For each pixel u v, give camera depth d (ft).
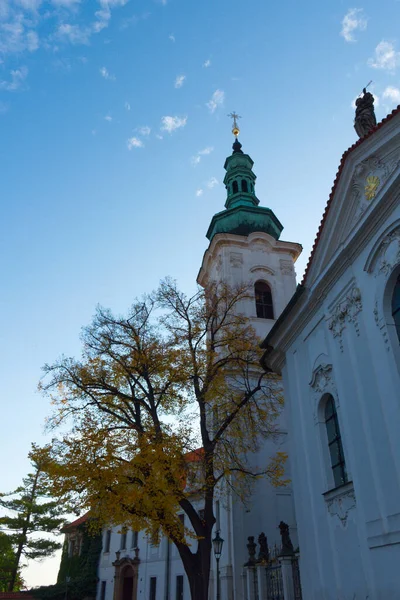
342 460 43.01
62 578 153.38
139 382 63.36
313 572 44.39
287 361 56.59
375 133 41.09
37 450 54.80
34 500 144.15
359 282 41.22
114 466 52.44
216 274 115.14
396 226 36.88
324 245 48.16
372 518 35.70
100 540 147.33
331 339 45.14
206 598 52.80
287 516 82.17
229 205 129.59
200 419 62.59
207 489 58.34
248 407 67.92
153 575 117.29
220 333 82.99
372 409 37.29
